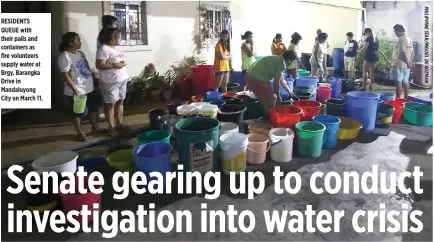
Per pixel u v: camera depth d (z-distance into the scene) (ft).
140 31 21.08
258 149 11.75
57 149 12.94
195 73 20.98
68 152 10.09
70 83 12.97
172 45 22.62
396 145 13.79
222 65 19.69
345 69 28.27
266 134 12.94
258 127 13.64
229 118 13.94
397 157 12.56
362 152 13.07
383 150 13.25
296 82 19.84
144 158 9.55
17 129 15.46
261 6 28.27
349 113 15.64
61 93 19.29
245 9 27.09
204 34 24.41
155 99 21.35
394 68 19.60
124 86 14.67
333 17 34.99
